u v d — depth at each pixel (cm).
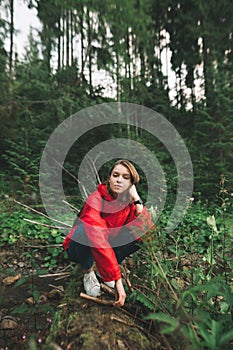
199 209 459
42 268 309
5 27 681
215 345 90
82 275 208
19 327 185
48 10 742
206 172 608
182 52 910
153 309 149
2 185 549
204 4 783
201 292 171
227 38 777
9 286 256
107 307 156
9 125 675
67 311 159
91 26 753
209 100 732
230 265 189
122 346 127
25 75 710
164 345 131
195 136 734
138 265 181
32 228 383
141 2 746
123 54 747
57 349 118
